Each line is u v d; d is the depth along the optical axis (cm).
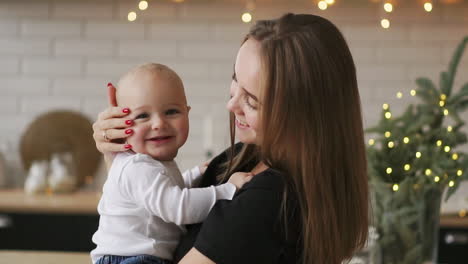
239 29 381
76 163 379
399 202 166
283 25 125
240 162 144
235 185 132
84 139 381
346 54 128
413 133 175
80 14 381
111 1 381
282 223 120
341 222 127
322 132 122
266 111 121
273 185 121
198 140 381
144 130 142
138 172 137
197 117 382
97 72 382
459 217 305
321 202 122
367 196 133
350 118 128
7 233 312
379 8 376
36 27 382
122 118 142
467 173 173
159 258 137
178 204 130
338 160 126
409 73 376
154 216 138
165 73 146
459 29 374
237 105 128
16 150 383
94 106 383
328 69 123
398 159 168
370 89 378
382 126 176
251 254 118
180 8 380
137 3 381
